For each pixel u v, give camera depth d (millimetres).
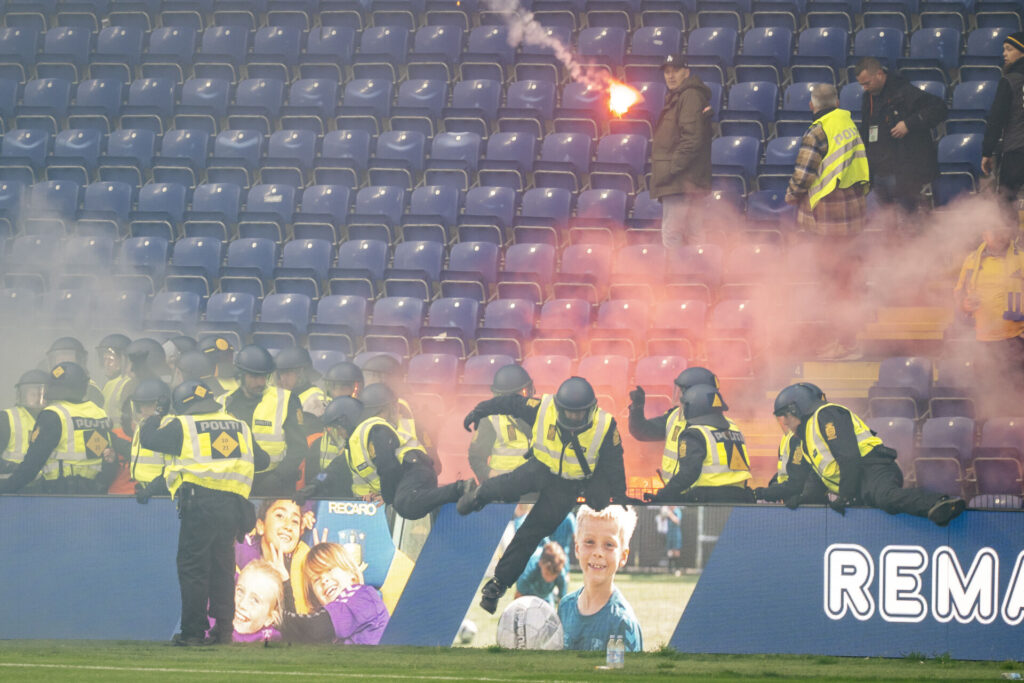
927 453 47406
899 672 30891
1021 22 67375
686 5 73438
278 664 31391
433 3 77062
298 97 73312
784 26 70938
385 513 36000
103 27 80188
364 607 35781
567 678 28922
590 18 74750
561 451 34062
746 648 34281
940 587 33844
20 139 72688
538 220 63781
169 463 36125
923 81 64688
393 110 71562
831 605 34250
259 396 38656
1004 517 33625
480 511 35500
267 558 36188
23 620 37438
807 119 66250
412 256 63719
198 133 71750
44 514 37719
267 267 64938
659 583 34656
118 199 69000
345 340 59438
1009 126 52094
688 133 56094
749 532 34594
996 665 32625
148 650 34375
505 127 70438
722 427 36406
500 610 35156
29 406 40844
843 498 34375
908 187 55094
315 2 78312
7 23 80375
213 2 79188
